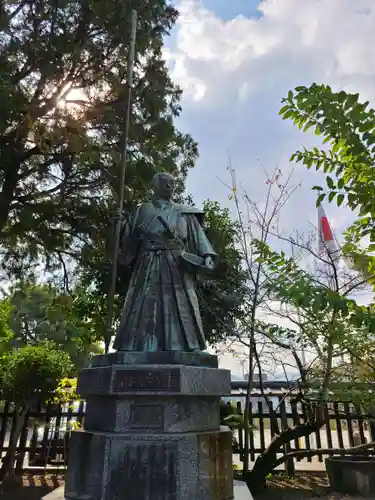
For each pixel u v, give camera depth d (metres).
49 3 11.87
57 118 11.27
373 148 3.26
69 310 12.57
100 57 12.68
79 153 11.55
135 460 4.08
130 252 5.70
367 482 8.20
